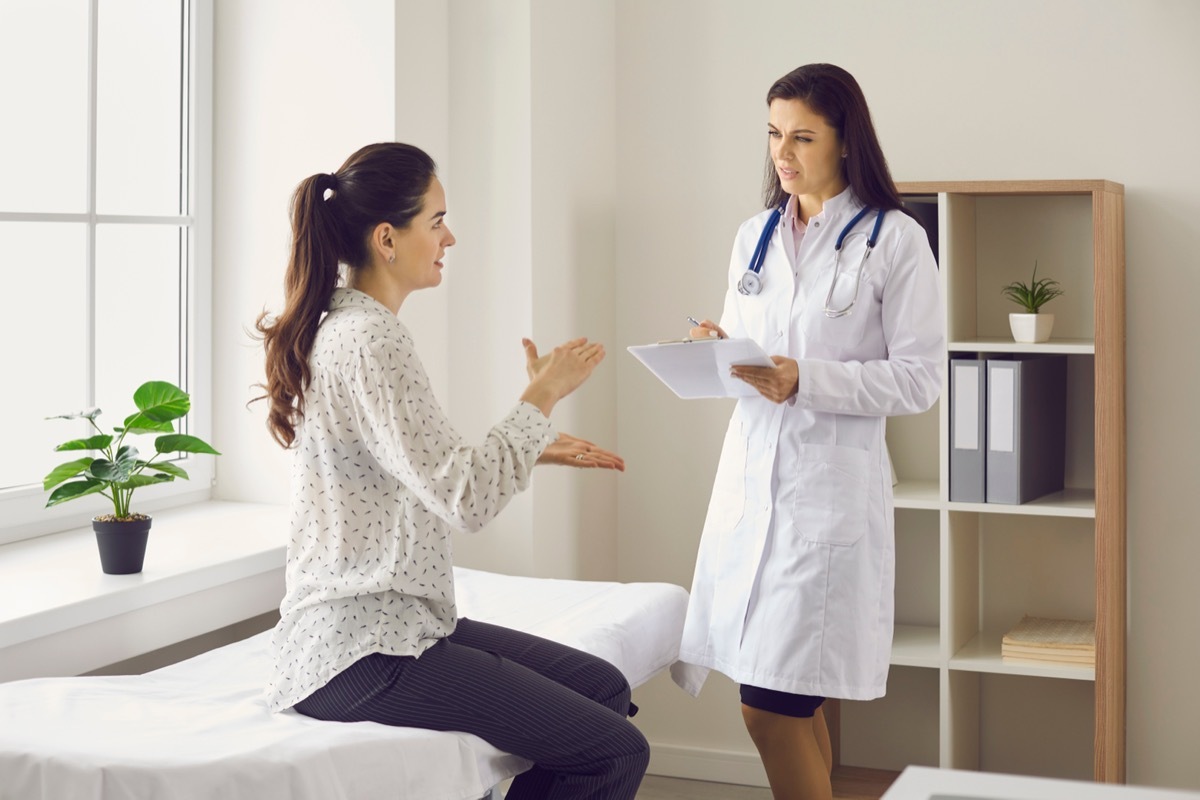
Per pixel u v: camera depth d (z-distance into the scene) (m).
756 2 3.29
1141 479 3.01
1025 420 2.82
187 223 3.01
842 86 2.23
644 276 3.45
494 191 3.10
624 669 2.37
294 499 1.86
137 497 2.88
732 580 2.32
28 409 2.67
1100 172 3.01
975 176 3.11
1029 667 2.83
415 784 1.71
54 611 2.07
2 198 2.59
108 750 1.62
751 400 2.33
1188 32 2.93
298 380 1.81
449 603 1.87
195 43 2.99
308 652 1.82
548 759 1.83
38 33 2.65
